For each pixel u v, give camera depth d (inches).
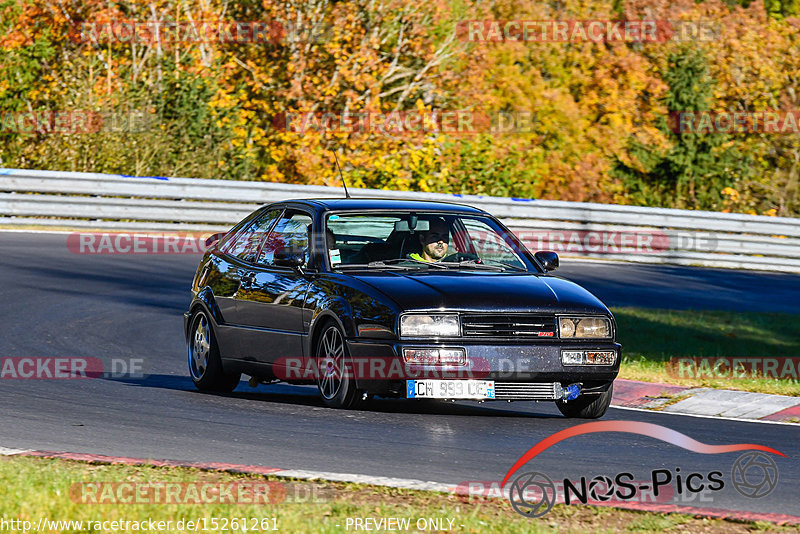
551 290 1244.5
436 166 4202.8
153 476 875.4
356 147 4446.4
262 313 1328.7
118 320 2010.3
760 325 2442.2
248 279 1370.6
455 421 1232.8
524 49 5841.5
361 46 4576.8
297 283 1291.8
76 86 4173.2
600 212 3464.6
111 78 4244.6
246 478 880.9
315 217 1332.4
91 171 3698.3
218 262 1455.5
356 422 1181.1
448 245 1344.7
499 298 1199.6
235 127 4237.2
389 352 1160.8
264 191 3289.9
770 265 3555.6
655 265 3464.6
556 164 5580.7
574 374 1200.2
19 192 3169.3
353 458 999.0
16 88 4404.5
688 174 5438.0
